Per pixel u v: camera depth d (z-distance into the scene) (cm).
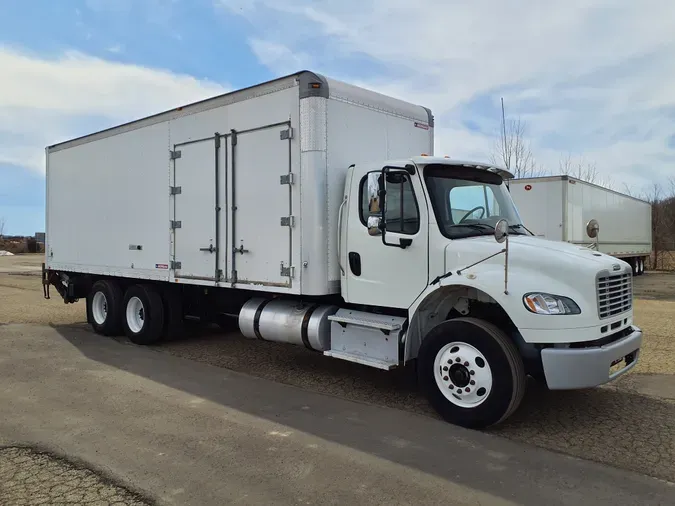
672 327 1032
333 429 497
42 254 5347
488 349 482
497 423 488
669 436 476
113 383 652
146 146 852
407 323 563
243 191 693
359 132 658
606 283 482
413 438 475
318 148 610
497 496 367
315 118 609
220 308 839
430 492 373
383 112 693
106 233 941
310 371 713
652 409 549
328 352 614
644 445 457
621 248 2244
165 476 398
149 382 658
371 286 589
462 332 498
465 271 511
